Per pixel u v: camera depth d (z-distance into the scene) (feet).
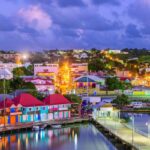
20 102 507.71
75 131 472.44
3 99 503.61
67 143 392.27
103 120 512.63
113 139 396.57
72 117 561.43
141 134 382.63
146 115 641.40
